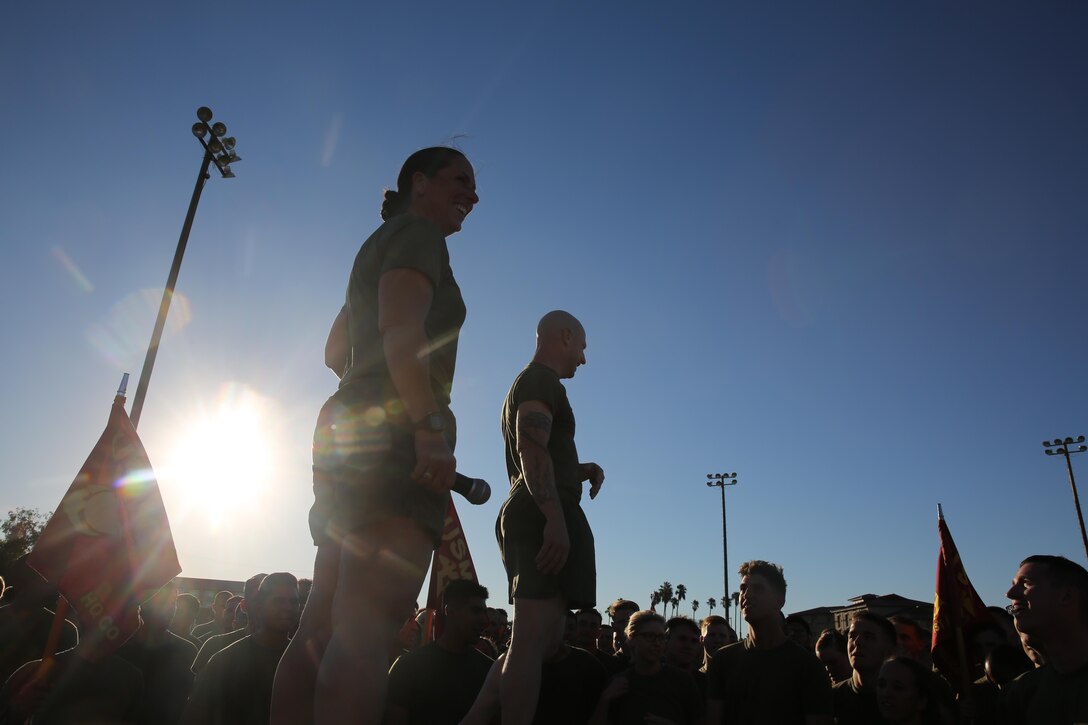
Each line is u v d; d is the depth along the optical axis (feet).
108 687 13.58
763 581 16.26
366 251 6.64
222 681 14.71
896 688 15.28
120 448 10.77
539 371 10.45
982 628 18.29
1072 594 11.14
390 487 5.71
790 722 15.20
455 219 7.37
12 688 12.35
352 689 5.33
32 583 18.02
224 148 52.21
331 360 8.03
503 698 9.23
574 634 23.85
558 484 10.19
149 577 10.28
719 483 130.72
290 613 15.26
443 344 6.47
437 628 18.72
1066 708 10.87
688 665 22.15
